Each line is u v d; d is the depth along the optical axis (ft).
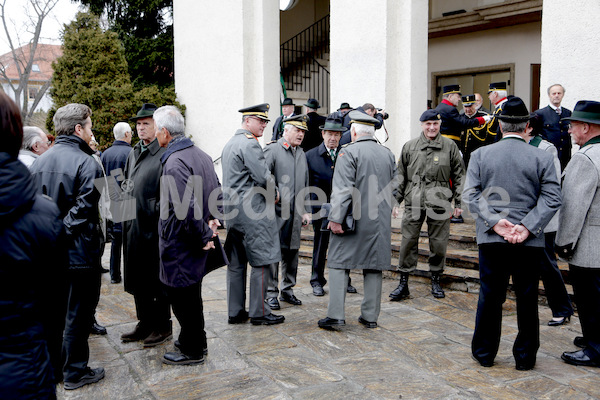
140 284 13.05
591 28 18.56
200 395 10.59
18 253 5.81
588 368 11.74
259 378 11.36
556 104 17.94
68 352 10.89
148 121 13.19
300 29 47.21
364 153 14.07
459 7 36.32
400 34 25.02
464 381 11.13
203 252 11.64
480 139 22.57
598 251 11.46
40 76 106.42
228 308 15.06
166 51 41.98
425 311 16.06
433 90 39.96
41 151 13.91
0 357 5.75
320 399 10.36
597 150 11.54
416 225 16.96
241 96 30.94
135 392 10.76
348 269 14.30
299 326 14.79
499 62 35.86
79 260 10.49
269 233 14.52
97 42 32.76
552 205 10.84
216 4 31.73
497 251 11.42
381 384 11.02
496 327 11.76
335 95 27.02
